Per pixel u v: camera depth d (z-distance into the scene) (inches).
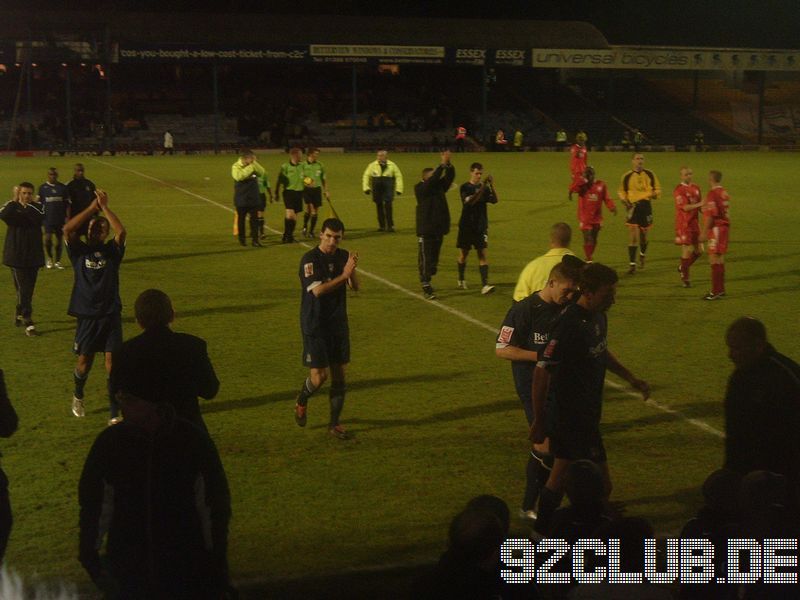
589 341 251.6
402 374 433.7
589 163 1846.7
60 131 2204.7
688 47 2532.0
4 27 2197.3
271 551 259.3
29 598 232.2
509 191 1294.3
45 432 355.3
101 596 232.8
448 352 472.4
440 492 300.8
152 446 182.7
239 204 804.0
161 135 2337.6
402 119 2556.6
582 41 2497.5
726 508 179.9
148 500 182.2
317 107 2568.9
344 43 2305.6
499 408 385.4
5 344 488.4
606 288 250.4
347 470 319.3
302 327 346.6
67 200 692.1
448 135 2432.3
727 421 229.0
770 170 1667.1
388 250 795.4
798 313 560.4
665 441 347.3
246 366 446.6
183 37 2235.5
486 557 156.6
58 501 291.6
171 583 185.9
